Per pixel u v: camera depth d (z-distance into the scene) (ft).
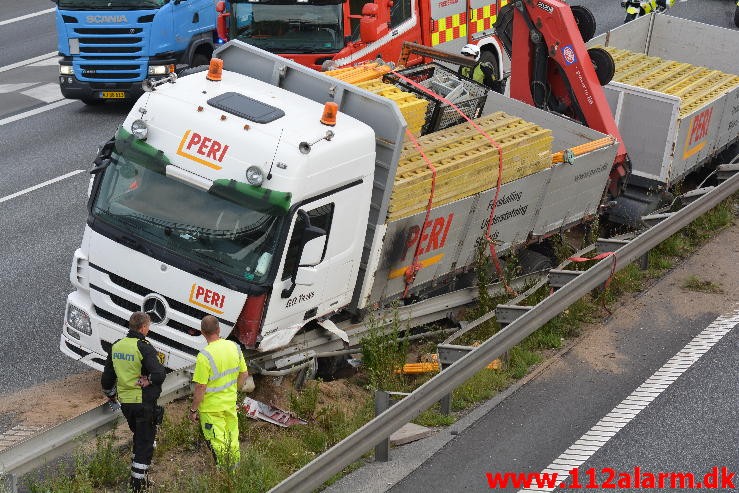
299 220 64.49
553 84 99.96
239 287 63.87
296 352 71.41
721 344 81.97
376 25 111.65
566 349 81.15
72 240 98.27
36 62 157.38
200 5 134.41
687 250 98.43
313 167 64.28
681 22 122.52
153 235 66.18
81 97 131.75
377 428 62.64
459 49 130.00
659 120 96.89
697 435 70.03
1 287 88.12
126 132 68.18
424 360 78.89
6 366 76.43
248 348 65.62
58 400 71.87
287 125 66.44
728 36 119.44
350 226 68.95
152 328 67.10
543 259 90.63
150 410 59.47
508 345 73.46
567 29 94.07
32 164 116.88
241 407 68.23
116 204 67.67
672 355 80.43
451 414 71.87
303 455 64.54
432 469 65.26
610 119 95.25
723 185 98.48
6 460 55.88
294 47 114.42
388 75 84.94
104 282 68.08
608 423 71.20
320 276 67.97
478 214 79.00
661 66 113.39
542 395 74.54
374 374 73.41
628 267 93.20
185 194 66.18
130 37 128.06
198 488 58.95
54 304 86.07
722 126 107.86
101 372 75.87
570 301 79.82
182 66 133.90
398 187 70.54
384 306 76.18
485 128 81.71
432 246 76.43
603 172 91.56
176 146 66.64
